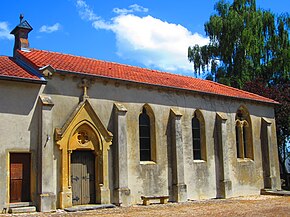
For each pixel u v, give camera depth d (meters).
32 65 18.08
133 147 20.05
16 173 16.25
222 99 25.28
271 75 38.34
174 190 21.33
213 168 23.86
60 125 17.56
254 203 20.27
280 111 32.75
